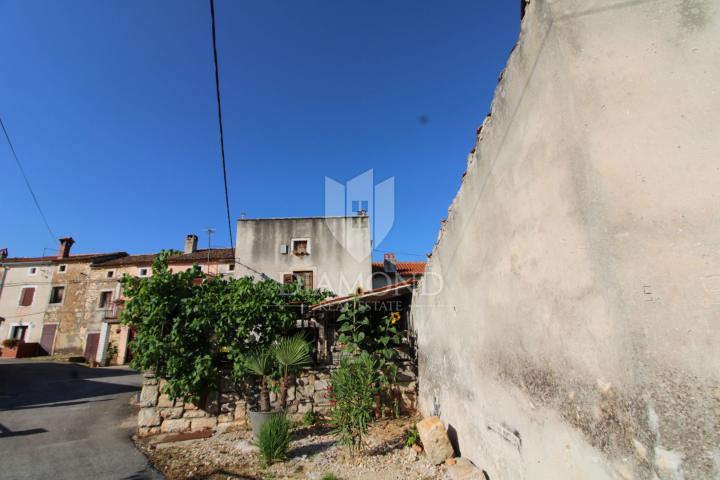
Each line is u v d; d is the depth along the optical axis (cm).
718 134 212
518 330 346
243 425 717
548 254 293
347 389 571
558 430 283
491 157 402
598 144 242
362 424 549
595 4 263
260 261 1855
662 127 225
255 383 746
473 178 458
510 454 364
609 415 229
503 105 371
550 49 283
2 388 1242
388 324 805
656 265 211
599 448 238
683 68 227
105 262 2741
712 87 217
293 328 855
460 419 515
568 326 269
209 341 751
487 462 423
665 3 239
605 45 254
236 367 725
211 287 791
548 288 294
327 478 463
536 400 314
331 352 842
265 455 535
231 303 771
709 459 181
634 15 248
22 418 822
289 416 742
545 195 295
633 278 215
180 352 713
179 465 537
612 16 255
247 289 796
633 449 210
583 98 253
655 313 207
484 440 432
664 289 207
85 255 2883
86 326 2633
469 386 479
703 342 193
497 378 393
